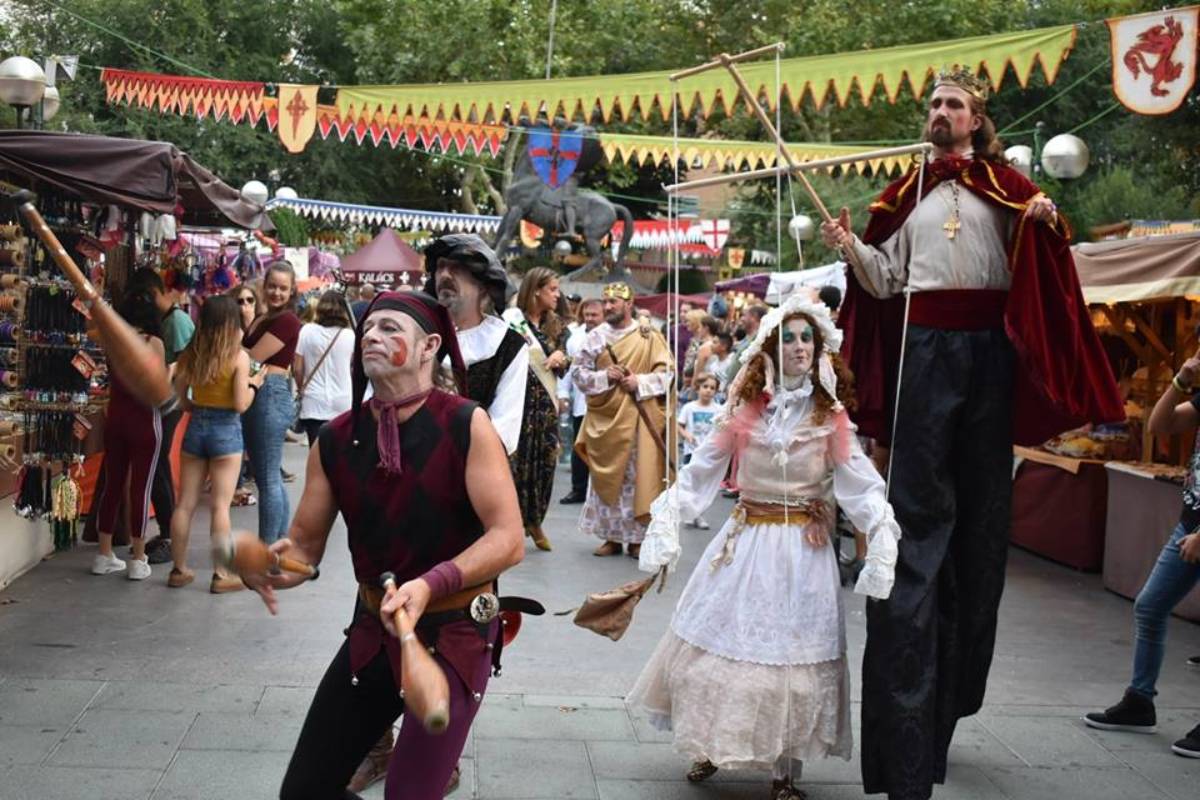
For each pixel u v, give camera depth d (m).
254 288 9.37
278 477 7.61
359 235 34.72
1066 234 4.23
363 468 3.00
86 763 4.34
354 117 8.80
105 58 33.16
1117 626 7.29
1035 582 8.53
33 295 7.02
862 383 4.60
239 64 34.88
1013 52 6.76
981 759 4.88
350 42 30.33
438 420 2.99
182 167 7.28
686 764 4.65
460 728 2.90
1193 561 5.04
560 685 5.57
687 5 32.31
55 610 6.48
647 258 35.91
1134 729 5.29
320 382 8.51
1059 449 9.27
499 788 4.33
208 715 4.89
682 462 11.51
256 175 34.28
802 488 4.32
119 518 8.05
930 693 4.12
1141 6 21.42
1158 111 6.11
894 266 4.45
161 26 33.47
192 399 7.02
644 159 12.02
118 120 31.77
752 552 4.28
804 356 4.28
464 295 4.36
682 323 16.56
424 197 39.22
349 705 3.03
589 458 8.80
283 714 4.94
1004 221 4.32
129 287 7.50
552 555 8.84
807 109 30.42
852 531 9.16
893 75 7.13
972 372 4.33
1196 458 5.20
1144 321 9.02
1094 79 28.11
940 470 4.31
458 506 3.00
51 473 7.14
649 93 7.94
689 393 13.38
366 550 3.03
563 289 18.67
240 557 2.86
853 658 6.23
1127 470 7.94
